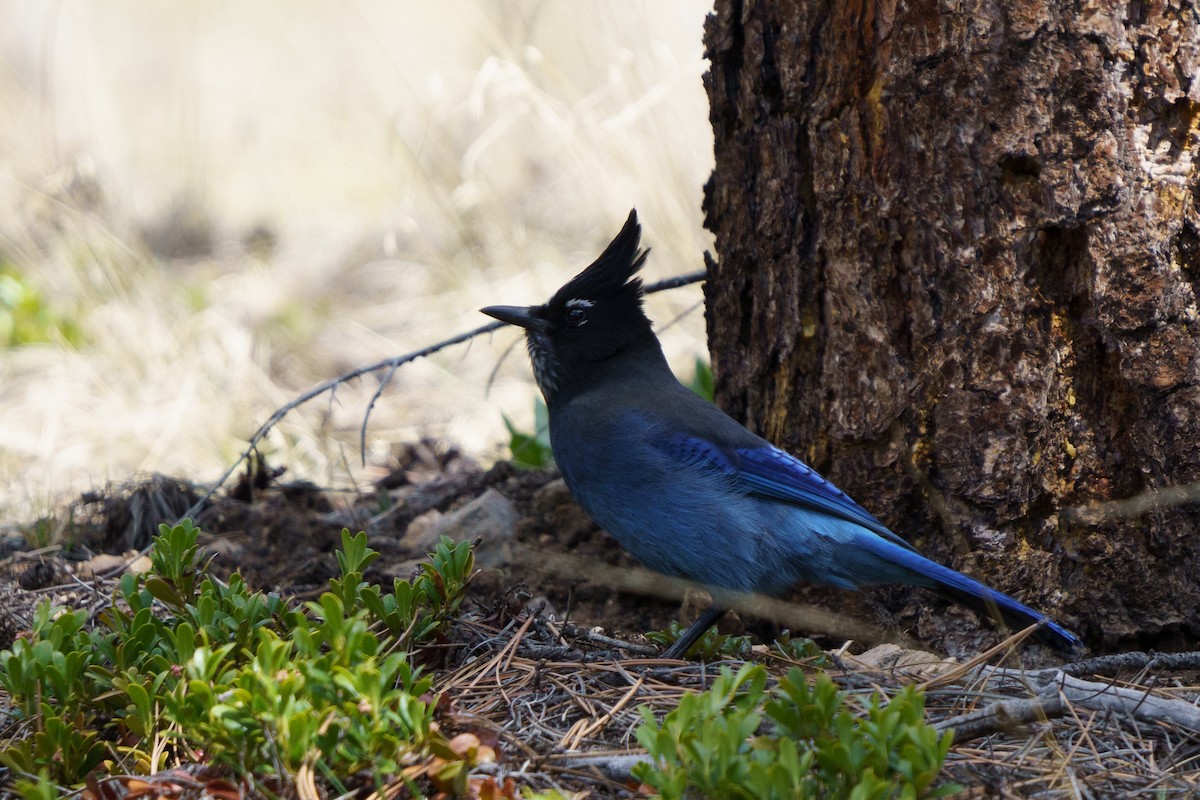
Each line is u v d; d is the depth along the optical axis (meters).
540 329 9.66
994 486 8.24
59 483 12.95
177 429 13.98
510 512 11.25
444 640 7.71
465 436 14.38
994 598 7.80
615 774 6.11
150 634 6.93
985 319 8.09
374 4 26.66
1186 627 8.24
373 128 21.62
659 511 8.77
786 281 8.91
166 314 16.83
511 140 20.28
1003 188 7.95
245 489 11.99
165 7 30.14
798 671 5.84
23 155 20.17
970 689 7.09
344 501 12.43
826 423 8.86
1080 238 7.93
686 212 15.66
